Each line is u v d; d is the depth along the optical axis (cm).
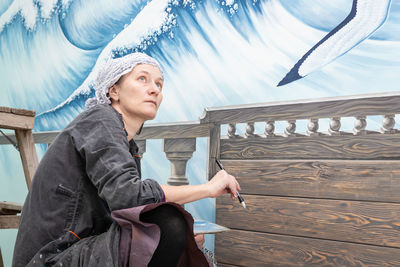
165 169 357
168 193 111
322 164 199
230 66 328
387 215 178
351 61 270
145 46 382
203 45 345
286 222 205
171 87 361
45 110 464
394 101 183
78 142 111
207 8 345
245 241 217
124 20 401
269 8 310
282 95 299
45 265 102
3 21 516
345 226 188
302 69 291
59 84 454
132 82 128
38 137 364
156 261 97
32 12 486
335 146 199
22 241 109
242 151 230
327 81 279
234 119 235
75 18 442
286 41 301
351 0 272
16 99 493
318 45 285
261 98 309
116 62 130
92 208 113
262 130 306
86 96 427
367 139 190
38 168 116
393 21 256
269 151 220
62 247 107
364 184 185
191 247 106
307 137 208
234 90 324
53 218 109
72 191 112
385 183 180
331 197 194
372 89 260
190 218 103
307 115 207
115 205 100
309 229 198
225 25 334
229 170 231
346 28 274
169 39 367
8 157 476
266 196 214
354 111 193
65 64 449
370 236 181
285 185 209
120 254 95
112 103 135
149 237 95
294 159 211
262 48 312
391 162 180
